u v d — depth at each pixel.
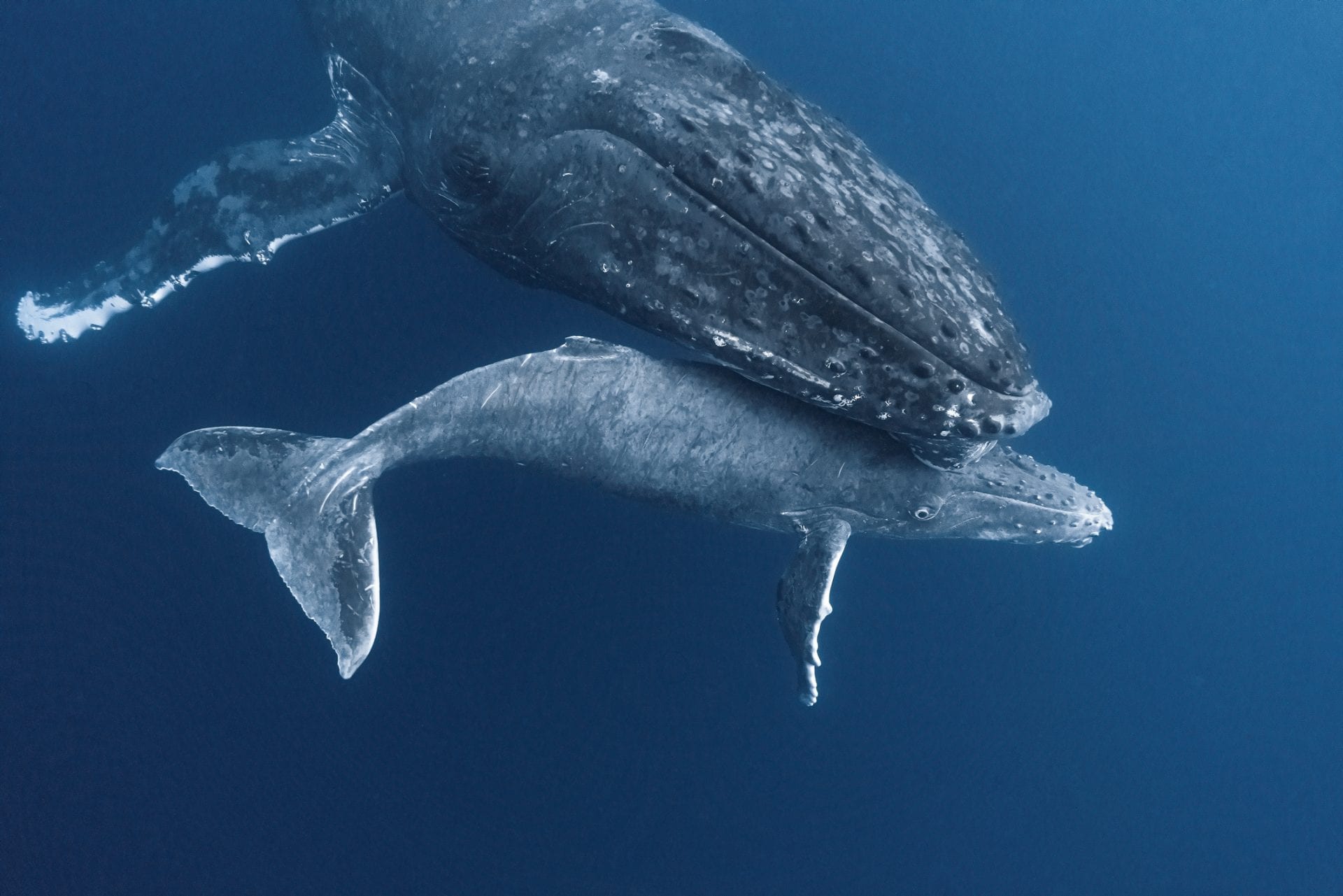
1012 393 9.01
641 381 9.91
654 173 9.08
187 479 9.79
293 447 9.84
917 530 11.02
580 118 9.60
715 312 9.05
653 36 9.73
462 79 10.46
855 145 10.06
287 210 12.23
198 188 12.41
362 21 11.80
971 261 9.62
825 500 10.45
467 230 11.54
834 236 8.69
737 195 8.77
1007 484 11.27
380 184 12.32
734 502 10.42
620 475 10.22
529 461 10.23
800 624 9.88
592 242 9.59
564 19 10.27
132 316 12.80
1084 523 11.51
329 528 9.63
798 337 8.90
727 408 9.99
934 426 9.07
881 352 8.79
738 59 9.57
